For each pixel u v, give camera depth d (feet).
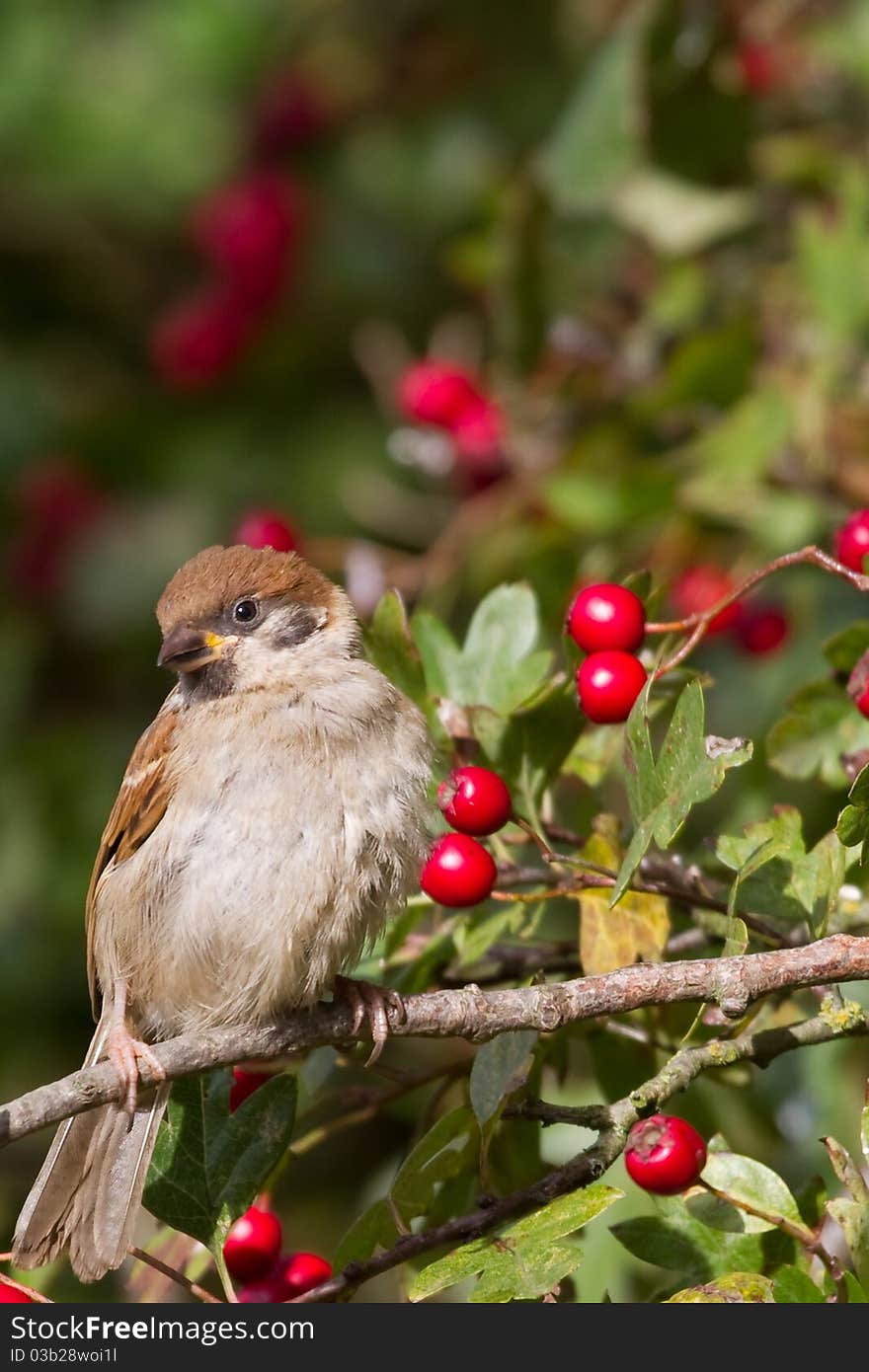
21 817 40.55
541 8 43.96
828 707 22.62
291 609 24.88
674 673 22.27
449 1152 19.66
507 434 34.81
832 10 35.70
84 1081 18.71
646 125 34.01
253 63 44.16
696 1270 19.01
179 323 44.37
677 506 31.04
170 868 22.94
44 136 43.16
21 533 43.86
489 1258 17.61
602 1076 22.56
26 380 44.93
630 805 19.39
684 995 18.83
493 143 43.93
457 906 20.31
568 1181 18.75
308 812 22.56
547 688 21.50
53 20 43.60
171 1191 19.94
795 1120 26.09
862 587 19.48
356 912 22.48
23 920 39.50
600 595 20.68
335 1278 18.94
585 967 20.90
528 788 22.03
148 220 44.68
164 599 25.41
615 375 35.24
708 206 34.68
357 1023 21.16
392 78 44.93
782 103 35.17
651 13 33.06
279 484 43.14
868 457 31.01
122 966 23.62
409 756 23.03
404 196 44.27
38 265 45.57
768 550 30.50
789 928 21.21
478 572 32.53
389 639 23.31
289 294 44.16
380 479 42.37
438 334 40.40
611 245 36.88
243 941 22.36
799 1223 18.72
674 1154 18.30
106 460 44.65
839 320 30.81
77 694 43.32
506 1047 19.47
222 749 23.12
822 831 26.58
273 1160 20.08
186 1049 19.58
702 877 22.59
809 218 31.27
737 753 18.03
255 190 43.80
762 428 30.58
